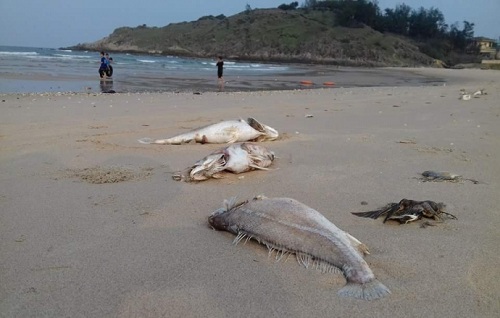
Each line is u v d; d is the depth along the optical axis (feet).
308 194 17.35
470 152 24.95
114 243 12.98
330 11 439.22
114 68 127.85
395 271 11.48
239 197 16.94
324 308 9.87
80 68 116.67
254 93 62.75
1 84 65.36
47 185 18.12
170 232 13.83
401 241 13.23
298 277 11.21
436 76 159.63
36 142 25.81
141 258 12.08
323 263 11.65
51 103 44.01
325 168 21.01
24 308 9.75
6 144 25.18
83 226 14.14
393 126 34.09
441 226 14.34
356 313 9.71
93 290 10.47
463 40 433.48
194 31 455.63
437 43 411.54
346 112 42.42
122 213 15.28
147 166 21.17
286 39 393.09
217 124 26.27
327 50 369.71
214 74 119.03
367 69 237.04
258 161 20.40
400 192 17.75
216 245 13.00
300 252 12.10
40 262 11.77
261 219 13.20
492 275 11.31
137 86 72.69
